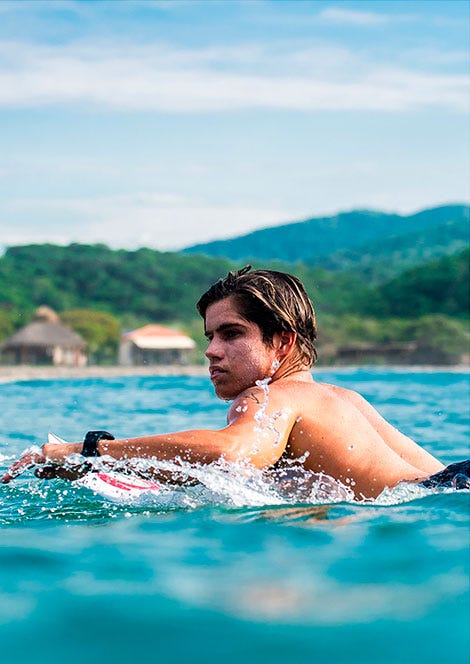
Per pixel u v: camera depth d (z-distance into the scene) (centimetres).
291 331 285
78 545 214
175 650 142
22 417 920
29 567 195
